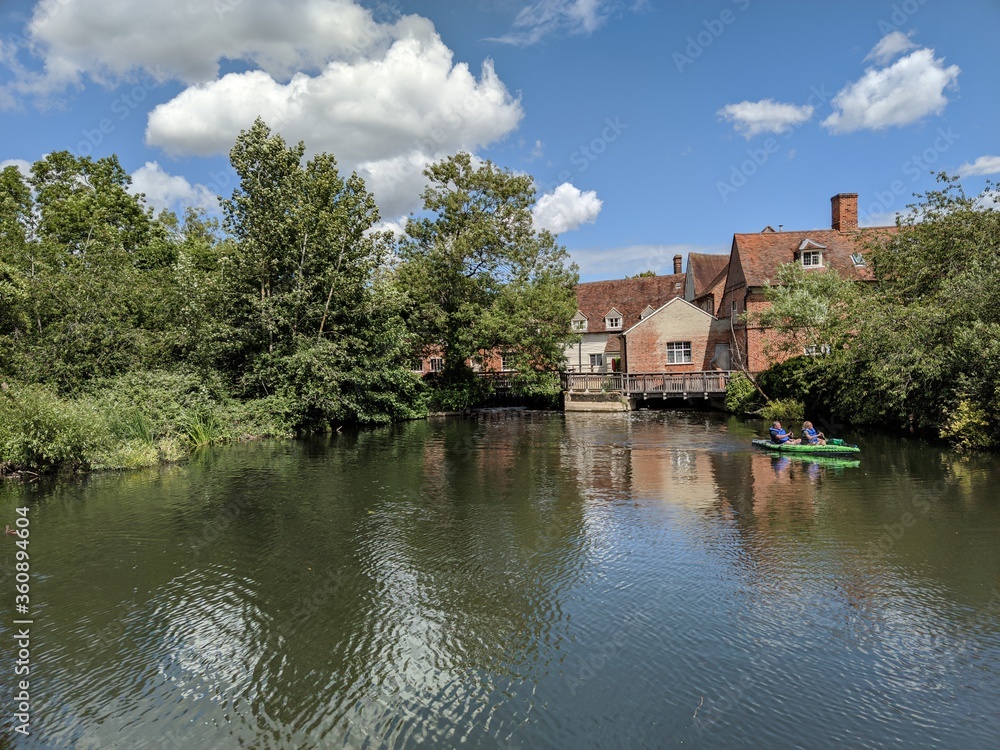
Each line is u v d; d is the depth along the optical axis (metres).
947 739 5.04
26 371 19.95
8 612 7.71
